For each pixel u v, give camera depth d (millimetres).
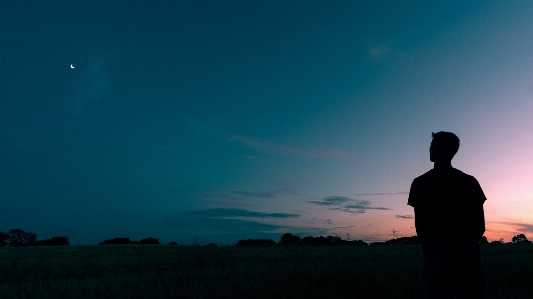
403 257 14242
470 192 3518
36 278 10266
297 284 8055
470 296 3393
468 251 3416
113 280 8641
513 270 9961
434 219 3510
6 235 48031
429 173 3699
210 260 13000
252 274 9078
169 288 7629
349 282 8406
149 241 40812
